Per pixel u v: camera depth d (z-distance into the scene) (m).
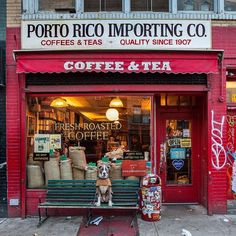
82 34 8.82
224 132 9.05
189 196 9.98
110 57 8.46
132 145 9.17
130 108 9.17
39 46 8.83
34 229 8.02
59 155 9.16
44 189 8.98
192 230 7.85
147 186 8.48
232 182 9.73
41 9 9.10
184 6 9.21
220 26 9.08
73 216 8.93
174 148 10.03
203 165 9.57
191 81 8.98
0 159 8.96
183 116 9.99
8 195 8.88
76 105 9.17
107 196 8.52
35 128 9.12
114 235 7.60
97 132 9.20
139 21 8.84
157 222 8.41
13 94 8.91
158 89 8.94
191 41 8.91
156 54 8.48
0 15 8.99
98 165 8.56
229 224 8.26
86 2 9.19
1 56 8.91
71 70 8.43
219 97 9.02
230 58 9.06
